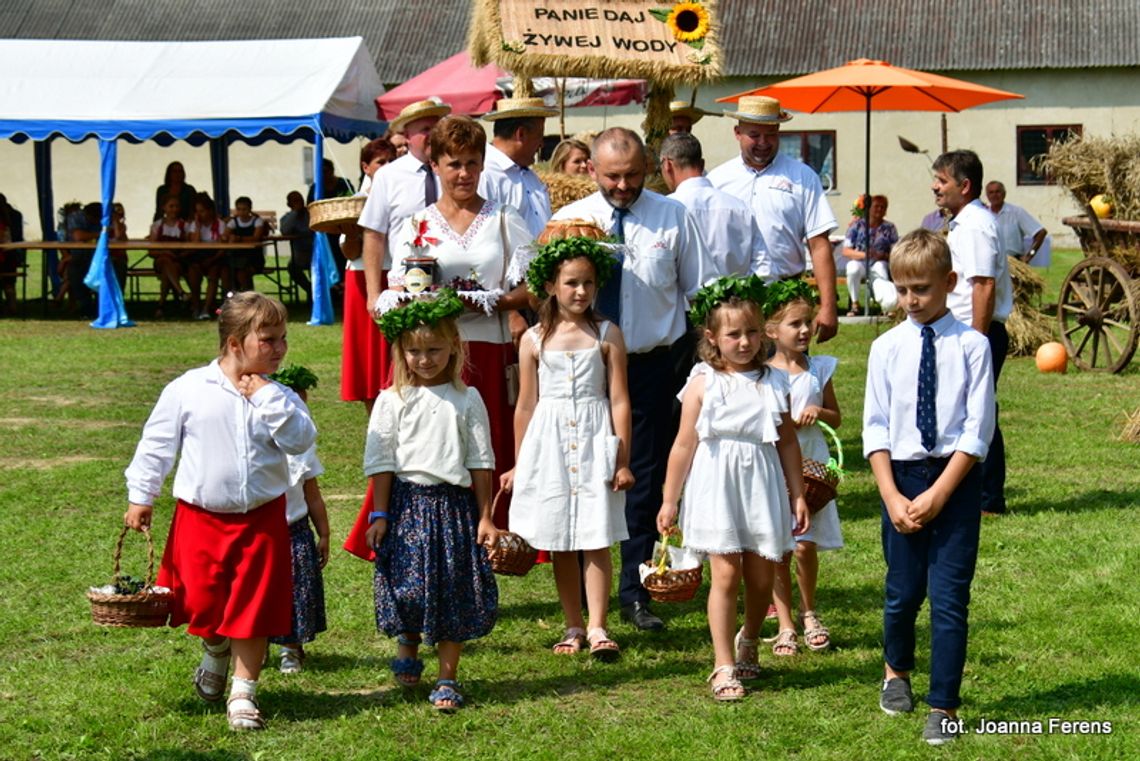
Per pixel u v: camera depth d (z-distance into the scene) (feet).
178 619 15.49
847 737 14.76
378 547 16.10
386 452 16.11
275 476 15.42
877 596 20.29
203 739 15.12
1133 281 42.37
